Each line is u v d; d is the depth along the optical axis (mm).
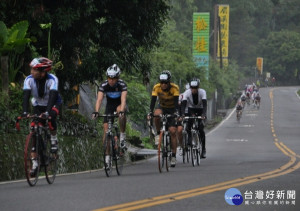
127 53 50719
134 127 82562
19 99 38625
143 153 56375
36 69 25000
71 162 40406
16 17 43969
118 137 32969
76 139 42625
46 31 45688
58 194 22312
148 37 51625
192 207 19438
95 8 44594
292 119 156375
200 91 41906
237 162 48625
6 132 33500
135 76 88812
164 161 37812
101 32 48344
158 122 35781
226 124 143500
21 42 38781
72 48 49000
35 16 43062
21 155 33750
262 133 115562
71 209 18891
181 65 133000
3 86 38375
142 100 83375
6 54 41406
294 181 27406
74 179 30000
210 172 33438
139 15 49219
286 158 56156
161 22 51688
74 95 51031
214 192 23000
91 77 49219
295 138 102812
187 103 42719
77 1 43156
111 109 31656
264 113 178000
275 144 88000
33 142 25375
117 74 30188
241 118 162375
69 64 49031
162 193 22672
